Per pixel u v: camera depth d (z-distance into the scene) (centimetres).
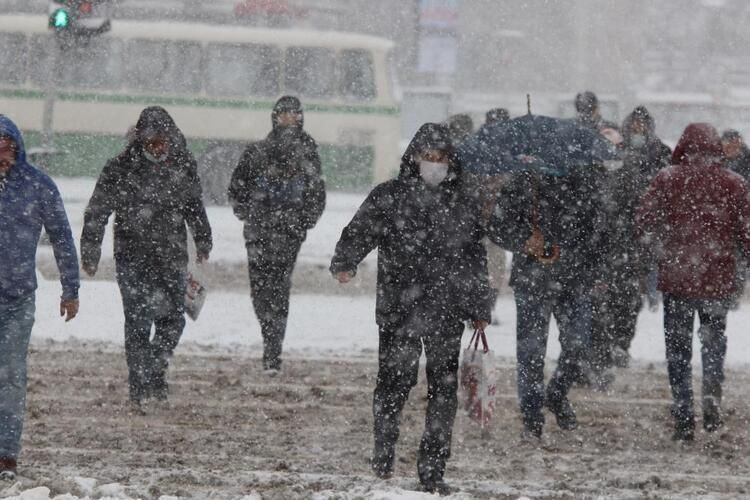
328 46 8588
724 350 2927
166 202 3044
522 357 2847
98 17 6669
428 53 15438
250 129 8500
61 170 8469
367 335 4191
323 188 3578
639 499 2303
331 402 3203
